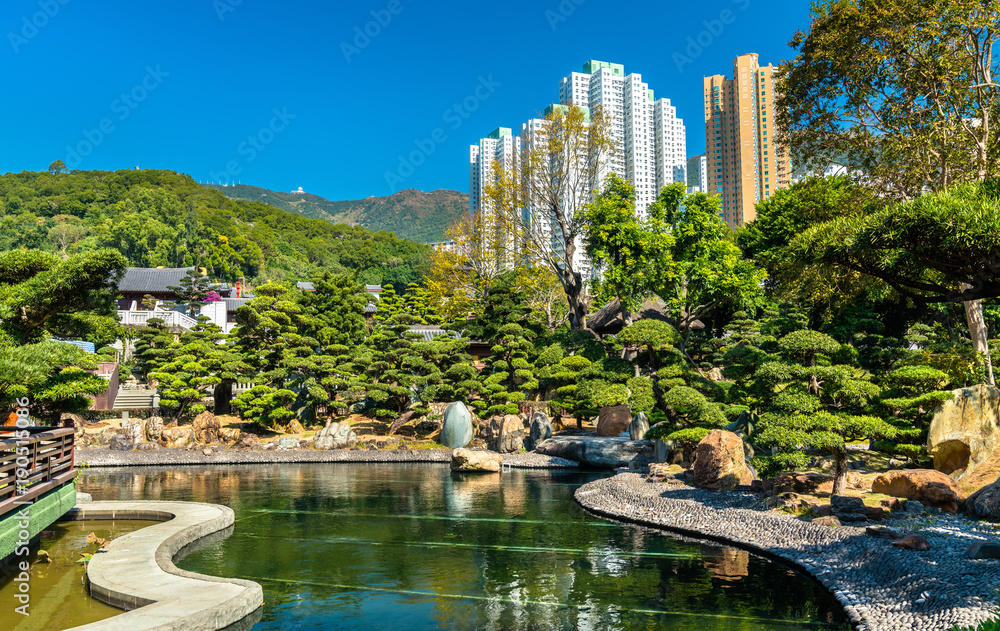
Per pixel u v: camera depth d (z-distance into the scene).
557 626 10.46
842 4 24.31
